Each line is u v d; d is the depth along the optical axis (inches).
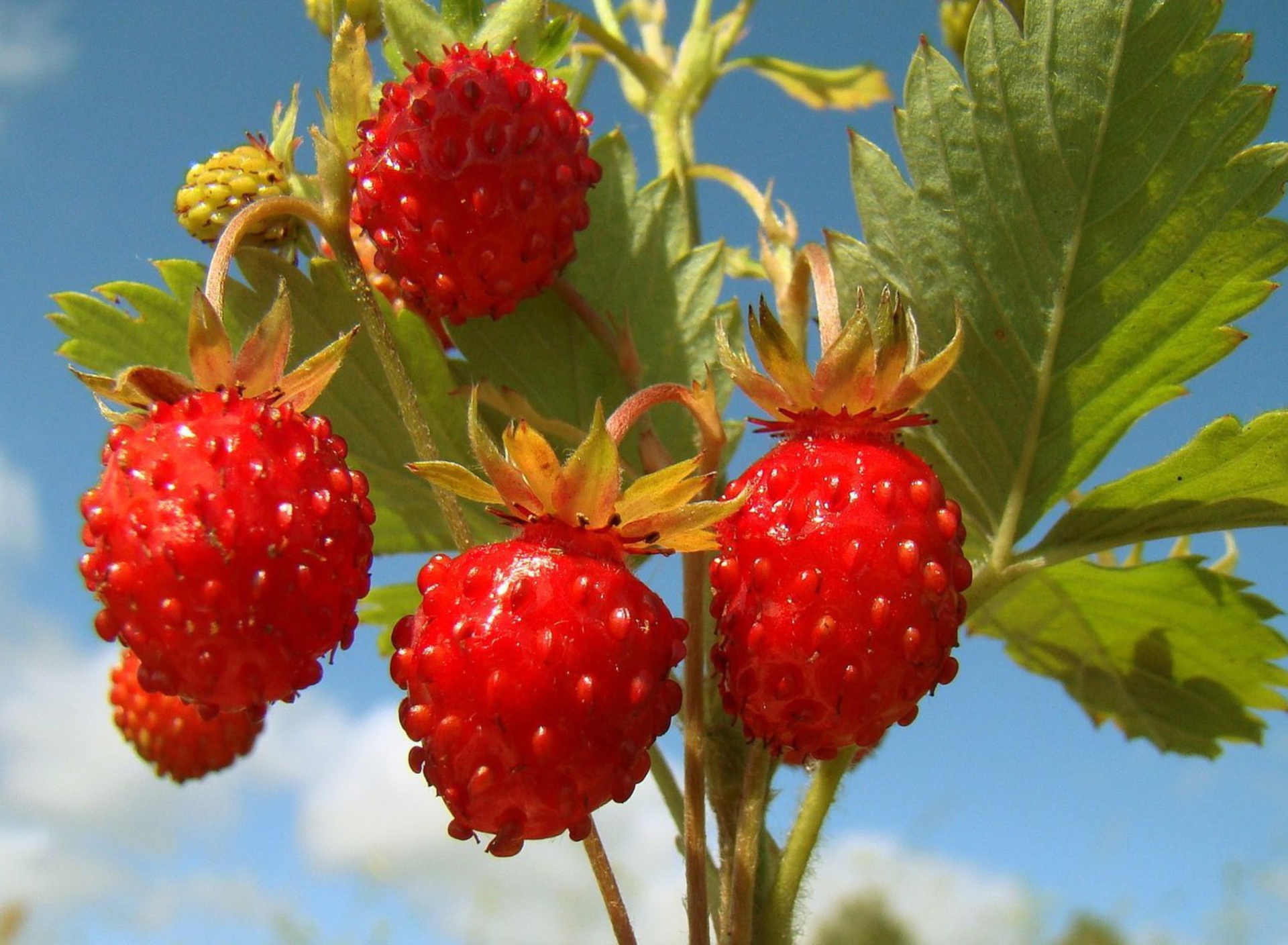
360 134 4.2
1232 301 4.4
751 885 4.0
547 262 4.3
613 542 3.7
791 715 3.7
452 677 3.5
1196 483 4.4
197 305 3.7
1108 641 5.6
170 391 3.8
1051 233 4.4
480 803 3.5
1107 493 4.5
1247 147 4.3
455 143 4.1
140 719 5.3
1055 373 4.5
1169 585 5.2
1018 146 4.4
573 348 4.9
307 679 3.7
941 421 4.6
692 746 4.0
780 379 3.8
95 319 4.7
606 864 3.9
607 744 3.6
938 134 4.5
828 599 3.6
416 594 5.9
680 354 5.0
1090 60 4.3
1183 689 5.7
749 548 3.7
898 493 3.7
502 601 3.6
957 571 3.7
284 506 3.6
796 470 3.7
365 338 4.7
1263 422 4.2
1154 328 4.4
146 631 3.6
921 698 3.7
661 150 5.4
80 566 3.7
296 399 3.9
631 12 5.7
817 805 4.2
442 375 4.7
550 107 4.3
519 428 3.6
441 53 4.4
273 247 4.6
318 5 4.7
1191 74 4.3
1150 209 4.4
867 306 4.5
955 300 4.5
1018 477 4.6
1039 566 4.6
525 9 4.5
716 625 3.8
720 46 5.5
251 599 3.6
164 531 3.6
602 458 3.6
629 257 5.0
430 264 4.2
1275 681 5.5
